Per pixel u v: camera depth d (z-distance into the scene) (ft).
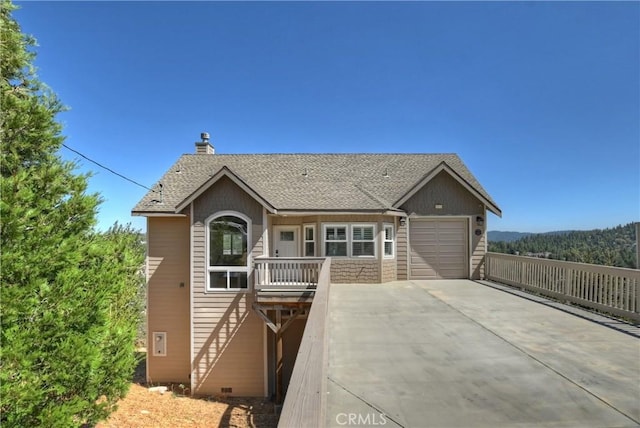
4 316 17.34
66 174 22.09
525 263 37.91
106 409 23.03
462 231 47.06
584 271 29.35
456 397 13.89
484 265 46.42
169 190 44.14
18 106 21.61
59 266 20.42
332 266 43.16
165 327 40.52
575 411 12.78
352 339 21.34
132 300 46.39
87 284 22.07
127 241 28.30
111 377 23.52
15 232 18.24
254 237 38.45
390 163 54.13
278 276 36.24
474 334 22.21
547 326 23.90
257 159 53.11
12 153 21.35
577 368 16.70
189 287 40.50
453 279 46.29
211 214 38.58
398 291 37.78
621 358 17.95
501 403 13.38
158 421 30.09
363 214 42.68
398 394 14.17
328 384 15.12
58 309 19.60
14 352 17.08
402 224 46.55
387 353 18.89
